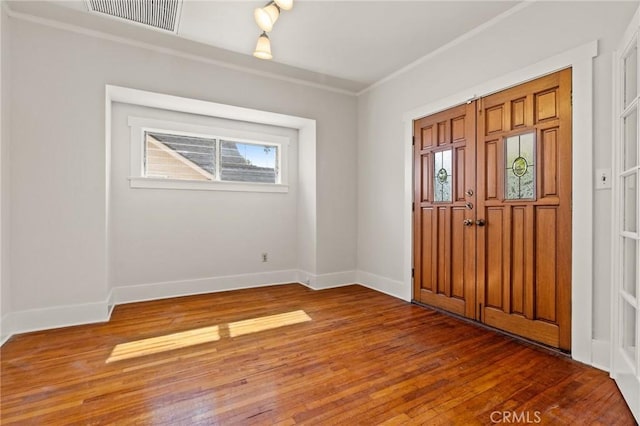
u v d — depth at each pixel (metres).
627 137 1.71
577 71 2.01
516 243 2.39
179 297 3.45
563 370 1.88
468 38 2.70
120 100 3.13
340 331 2.50
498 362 1.98
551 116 2.16
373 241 3.88
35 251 2.50
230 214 3.81
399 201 3.48
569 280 2.06
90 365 1.94
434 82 3.04
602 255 1.91
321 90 3.88
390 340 2.32
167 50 2.99
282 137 4.14
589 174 1.95
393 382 1.76
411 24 2.54
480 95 2.62
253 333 2.46
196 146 3.67
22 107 2.46
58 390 1.67
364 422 1.43
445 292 2.97
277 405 1.55
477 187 2.66
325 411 1.50
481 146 2.63
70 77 2.61
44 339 2.32
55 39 2.56
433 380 1.78
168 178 3.48
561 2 2.09
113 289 3.19
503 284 2.48
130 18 2.50
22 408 1.52
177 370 1.88
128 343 2.26
